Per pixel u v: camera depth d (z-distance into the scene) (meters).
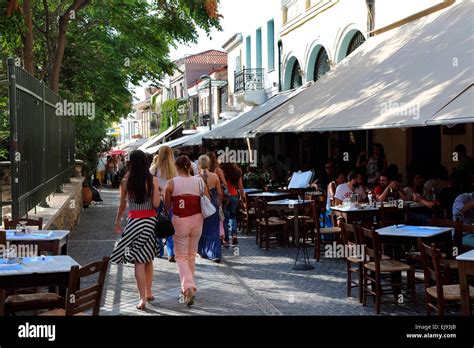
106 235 15.46
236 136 17.62
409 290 8.76
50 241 7.18
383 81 11.80
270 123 14.87
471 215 9.29
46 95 12.34
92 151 25.44
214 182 11.65
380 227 9.76
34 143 10.56
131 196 7.87
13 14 12.57
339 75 14.83
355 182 12.32
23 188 9.38
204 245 11.97
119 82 24.50
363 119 10.30
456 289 6.94
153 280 9.91
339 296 8.81
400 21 14.86
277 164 23.73
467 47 10.30
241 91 30.12
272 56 28.59
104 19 22.56
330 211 12.71
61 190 15.47
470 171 11.08
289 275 10.39
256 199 14.32
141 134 79.25
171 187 8.50
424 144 16.06
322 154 22.86
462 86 8.92
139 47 24.11
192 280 8.30
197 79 56.81
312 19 21.86
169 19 20.55
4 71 18.94
